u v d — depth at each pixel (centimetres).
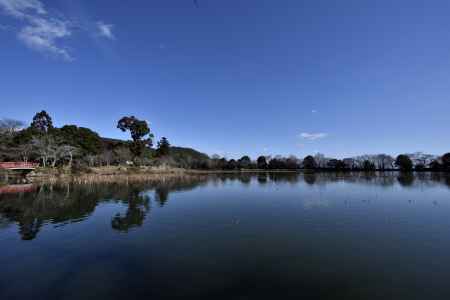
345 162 14750
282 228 1869
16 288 1013
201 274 1130
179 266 1212
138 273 1141
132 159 9669
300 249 1436
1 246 1503
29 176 5422
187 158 13862
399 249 1428
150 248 1456
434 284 1030
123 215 2320
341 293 968
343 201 3067
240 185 5281
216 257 1323
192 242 1559
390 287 1009
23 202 2969
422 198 3269
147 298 934
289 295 952
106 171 7525
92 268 1197
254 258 1308
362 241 1566
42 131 7706
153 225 1967
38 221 2097
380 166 14412
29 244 1538
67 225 1969
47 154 6562
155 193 3859
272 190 4303
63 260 1294
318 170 13850
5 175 4709
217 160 15100
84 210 2545
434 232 1750
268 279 1081
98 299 930
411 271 1152
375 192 3916
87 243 1548
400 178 7225
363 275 1115
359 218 2175
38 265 1233
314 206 2748
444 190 4125
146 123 9675
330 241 1570
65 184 4988
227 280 1073
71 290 995
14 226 1944
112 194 3688
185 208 2659
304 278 1089
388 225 1938
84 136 8725
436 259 1284
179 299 927
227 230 1823
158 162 10988
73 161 7856
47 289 1005
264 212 2445
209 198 3372
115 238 1645
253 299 928
